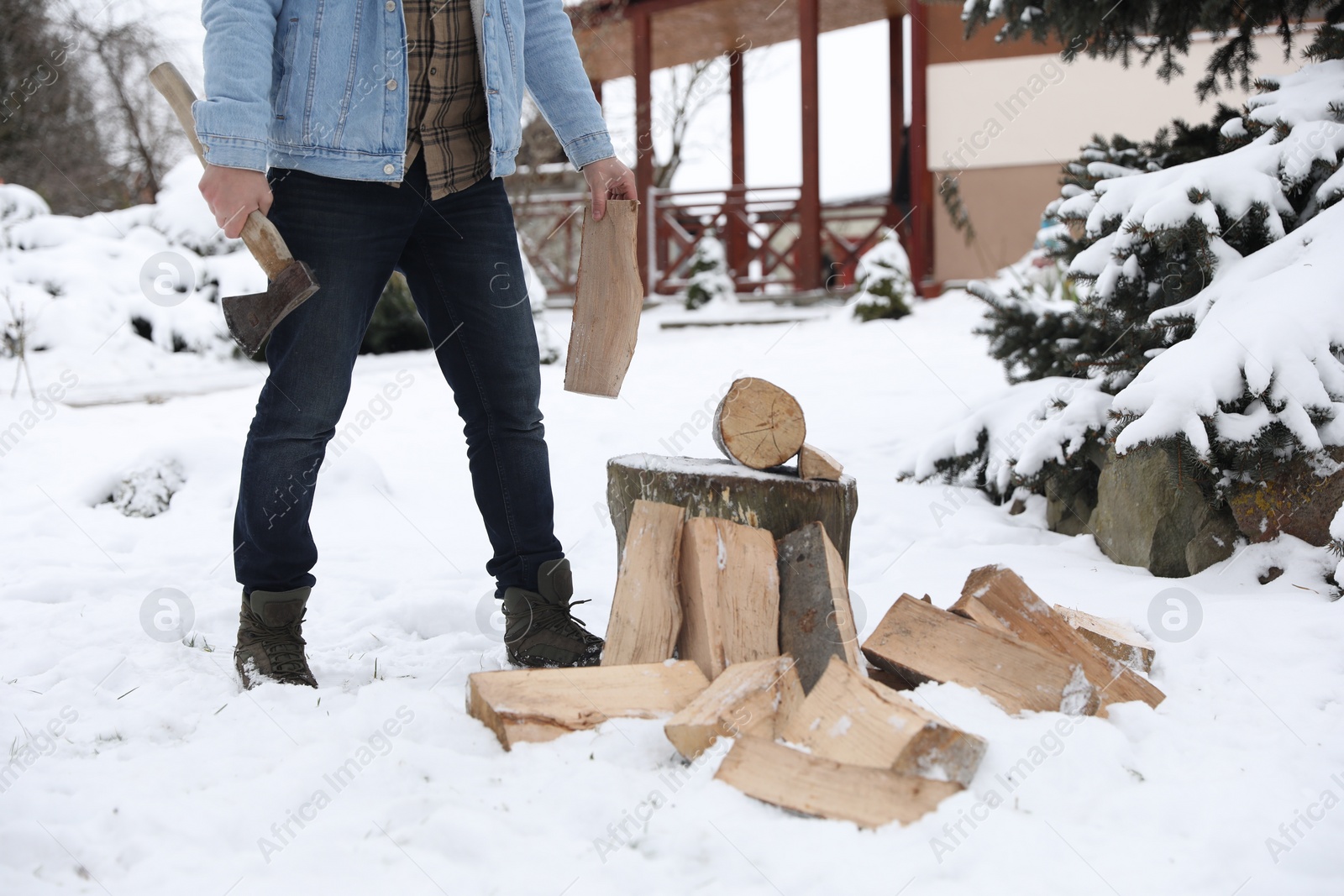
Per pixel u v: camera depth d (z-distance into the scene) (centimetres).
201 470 471
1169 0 438
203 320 1012
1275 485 316
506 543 249
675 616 222
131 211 1136
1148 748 192
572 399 713
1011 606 220
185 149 1841
